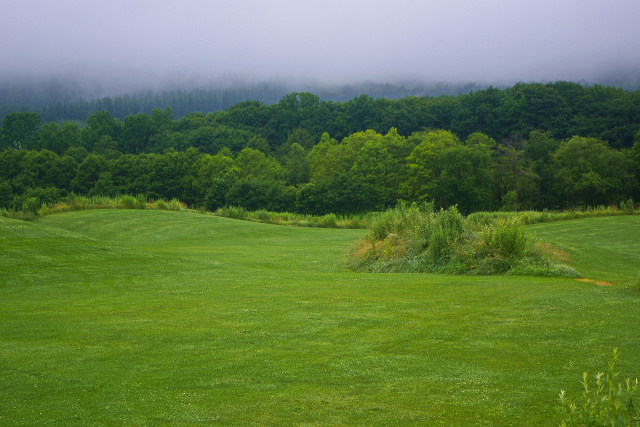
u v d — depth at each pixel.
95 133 126.81
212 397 5.70
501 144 91.50
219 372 6.53
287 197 75.62
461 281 13.62
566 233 30.56
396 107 124.38
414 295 11.59
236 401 5.58
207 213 44.94
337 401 5.56
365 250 20.00
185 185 86.00
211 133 117.75
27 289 13.09
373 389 5.88
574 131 93.00
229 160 88.19
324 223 42.06
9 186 77.12
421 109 118.38
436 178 74.00
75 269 15.70
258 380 6.23
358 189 74.00
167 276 15.35
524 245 16.64
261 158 91.00
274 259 21.28
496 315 9.31
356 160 82.44
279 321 9.27
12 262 15.88
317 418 5.14
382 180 78.19
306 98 139.75
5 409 5.38
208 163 85.56
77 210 42.12
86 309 10.52
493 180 76.75
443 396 5.62
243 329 8.72
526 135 96.75
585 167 72.50
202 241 31.84
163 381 6.22
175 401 5.59
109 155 107.75
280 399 5.62
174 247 27.47
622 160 72.38
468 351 7.25
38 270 15.29
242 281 14.48
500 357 6.93
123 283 14.09
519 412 5.17
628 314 8.98
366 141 88.50
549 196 78.56
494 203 78.38
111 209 42.88
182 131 131.38
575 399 5.38
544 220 36.84
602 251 21.00
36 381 6.23
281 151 116.38
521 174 77.56
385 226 21.88
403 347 7.54
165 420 5.11
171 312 10.16
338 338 8.10
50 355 7.29
